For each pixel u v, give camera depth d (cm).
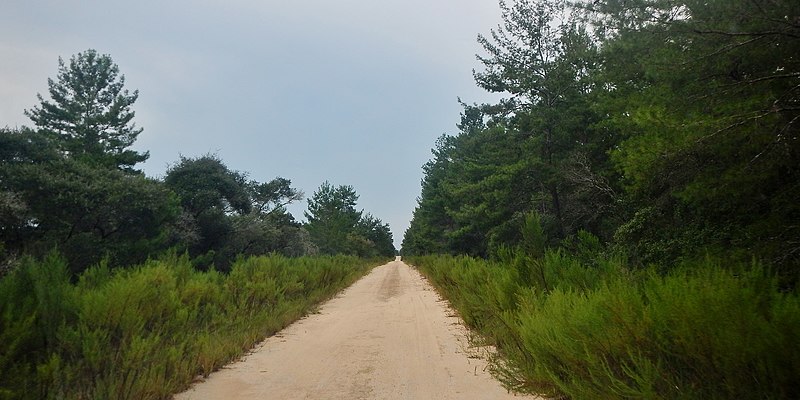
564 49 2166
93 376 664
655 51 855
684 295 493
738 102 759
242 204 4316
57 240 2177
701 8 814
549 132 2170
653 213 1132
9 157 2558
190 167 4038
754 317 443
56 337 682
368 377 808
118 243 2534
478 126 4244
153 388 668
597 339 562
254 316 1338
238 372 847
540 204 2344
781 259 717
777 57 761
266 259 2022
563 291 850
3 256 1758
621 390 505
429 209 4862
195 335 976
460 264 2198
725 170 823
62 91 4441
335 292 2497
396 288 2908
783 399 418
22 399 555
